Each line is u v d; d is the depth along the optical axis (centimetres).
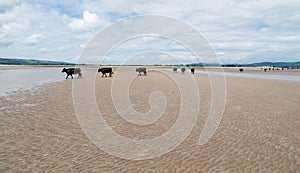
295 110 1299
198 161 664
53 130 899
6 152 690
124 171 600
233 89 2253
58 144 763
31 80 2853
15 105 1305
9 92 1786
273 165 639
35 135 838
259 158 683
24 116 1080
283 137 858
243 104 1471
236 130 944
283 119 1108
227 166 633
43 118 1057
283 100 1630
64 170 593
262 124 1025
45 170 590
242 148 757
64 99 1528
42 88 2062
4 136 817
